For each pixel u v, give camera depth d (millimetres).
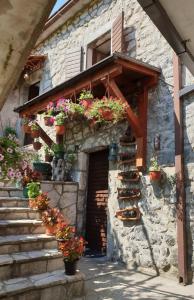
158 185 4684
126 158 5324
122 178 5270
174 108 4598
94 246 6055
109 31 6387
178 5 2117
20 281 3234
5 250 3684
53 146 7066
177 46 2586
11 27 1221
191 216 4195
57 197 6129
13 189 5648
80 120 6555
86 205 6504
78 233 6281
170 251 4348
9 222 4156
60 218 4348
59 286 3314
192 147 4332
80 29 7414
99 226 6027
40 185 5867
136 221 4969
